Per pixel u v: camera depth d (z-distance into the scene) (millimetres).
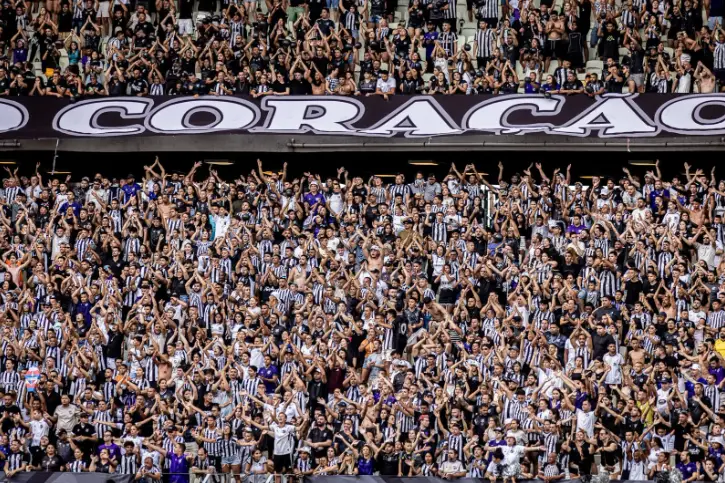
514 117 75750
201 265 69875
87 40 82562
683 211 71375
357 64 82188
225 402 62469
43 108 77875
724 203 72125
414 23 82188
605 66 78500
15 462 60000
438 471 57906
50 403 63250
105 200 74562
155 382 64000
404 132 75312
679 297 66625
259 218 73312
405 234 71000
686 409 60812
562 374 62344
